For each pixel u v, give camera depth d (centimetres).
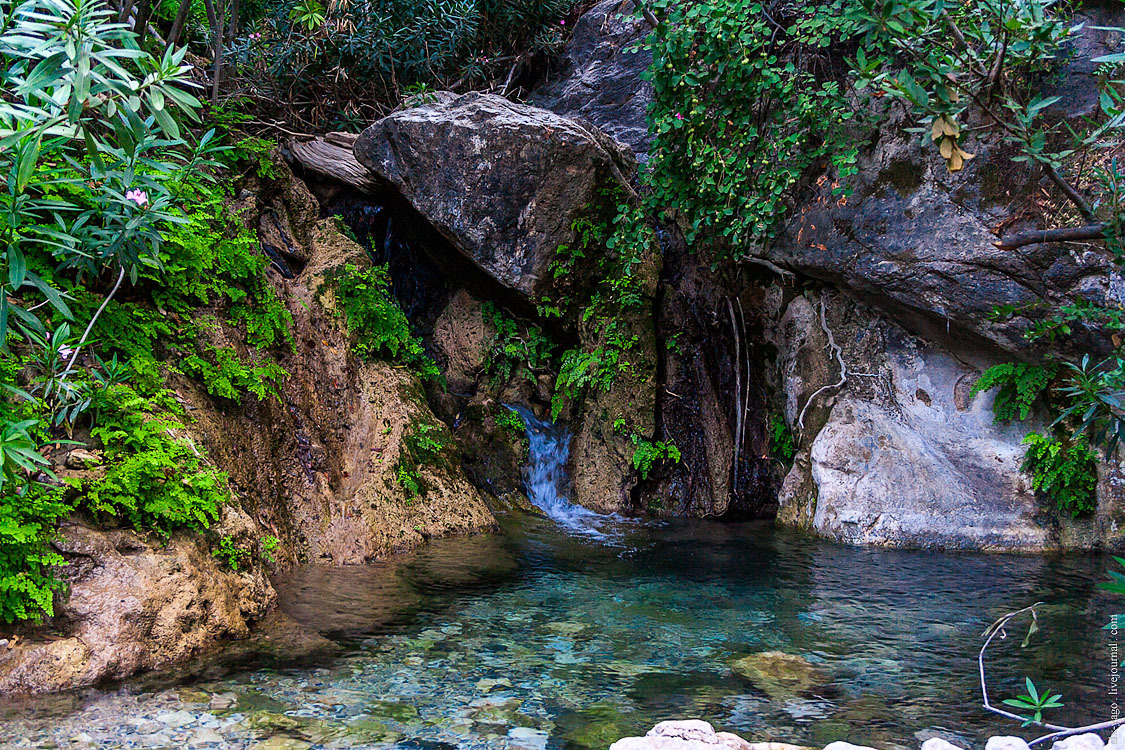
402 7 1060
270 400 675
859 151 810
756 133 812
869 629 523
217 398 626
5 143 354
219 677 407
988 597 602
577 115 1190
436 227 922
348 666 432
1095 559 728
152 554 441
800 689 420
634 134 1145
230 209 773
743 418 968
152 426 486
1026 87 691
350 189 955
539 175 889
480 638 486
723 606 570
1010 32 288
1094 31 698
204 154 788
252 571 511
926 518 778
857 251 811
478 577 626
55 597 406
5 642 387
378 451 744
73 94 363
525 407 963
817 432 894
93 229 478
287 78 1030
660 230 1001
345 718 365
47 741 329
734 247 918
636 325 940
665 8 834
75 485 425
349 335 802
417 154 905
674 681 427
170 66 399
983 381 796
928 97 298
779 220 878
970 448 825
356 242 884
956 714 391
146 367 550
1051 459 764
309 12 1023
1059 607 577
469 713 376
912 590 619
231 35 990
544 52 1232
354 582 595
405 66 1059
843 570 680
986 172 733
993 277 735
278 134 1002
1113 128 312
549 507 904
